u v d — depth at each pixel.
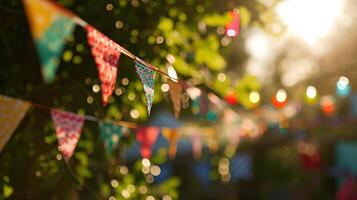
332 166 16.16
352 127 13.53
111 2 4.20
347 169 15.46
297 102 10.59
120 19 4.30
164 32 4.54
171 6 4.55
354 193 13.96
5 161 4.03
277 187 16.36
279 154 16.06
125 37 4.38
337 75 11.46
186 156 13.73
